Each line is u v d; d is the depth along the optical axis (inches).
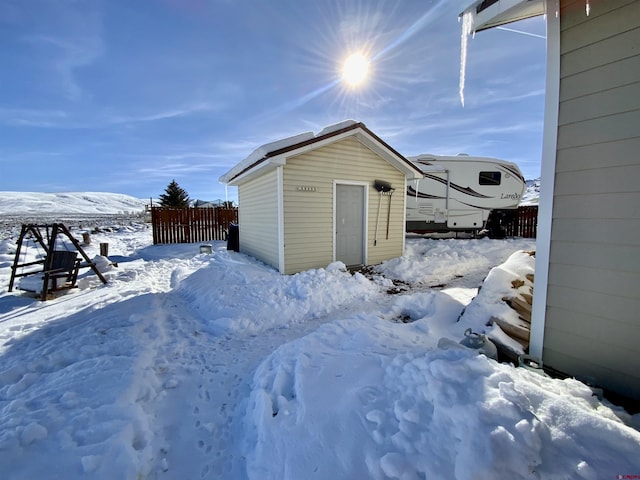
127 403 84.4
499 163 408.8
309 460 62.4
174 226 466.3
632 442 50.1
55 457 63.2
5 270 264.4
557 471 46.5
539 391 61.0
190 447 76.3
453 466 50.4
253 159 254.7
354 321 134.6
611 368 82.7
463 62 105.1
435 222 406.6
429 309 161.6
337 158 263.0
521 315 118.6
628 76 75.9
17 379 99.6
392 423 64.7
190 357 122.6
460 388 63.2
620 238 79.6
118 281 237.9
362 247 287.4
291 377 92.7
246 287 197.0
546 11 89.7
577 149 86.4
